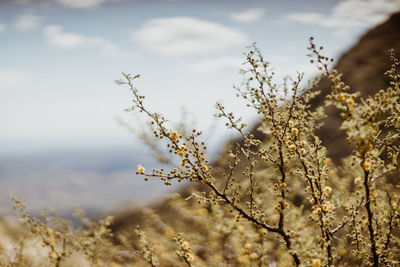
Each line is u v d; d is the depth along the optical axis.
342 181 3.99
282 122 3.26
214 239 4.66
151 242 4.13
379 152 2.73
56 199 153.25
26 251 5.16
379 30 21.42
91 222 5.41
